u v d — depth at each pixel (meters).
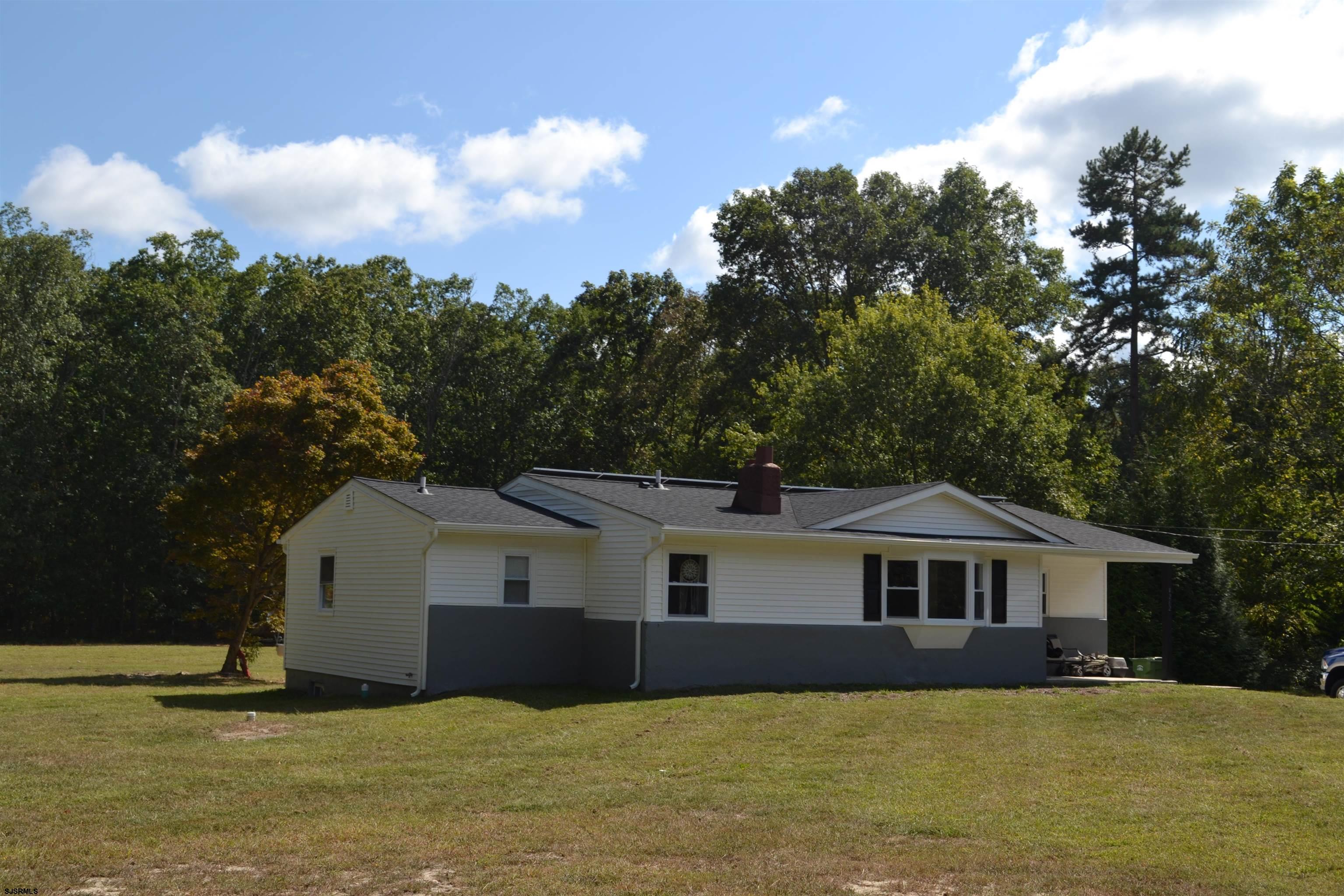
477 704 19.03
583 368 59.59
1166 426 49.44
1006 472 39.91
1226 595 32.69
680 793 12.05
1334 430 36.56
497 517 21.80
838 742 15.43
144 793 11.74
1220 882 8.71
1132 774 13.33
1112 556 25.80
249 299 54.50
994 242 53.97
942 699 20.17
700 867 9.08
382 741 15.46
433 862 9.13
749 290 53.91
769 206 54.34
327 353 51.00
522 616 21.91
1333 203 37.62
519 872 8.84
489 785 12.43
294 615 26.02
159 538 51.97
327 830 10.20
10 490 48.28
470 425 57.84
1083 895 8.38
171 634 54.44
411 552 21.59
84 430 52.91
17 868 8.80
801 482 42.62
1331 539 34.75
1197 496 34.31
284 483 28.66
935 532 24.08
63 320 48.09
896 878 8.80
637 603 21.16
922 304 46.94
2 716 18.06
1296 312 37.09
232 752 14.48
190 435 51.28
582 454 58.59
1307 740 16.14
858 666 22.89
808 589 22.61
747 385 55.38
